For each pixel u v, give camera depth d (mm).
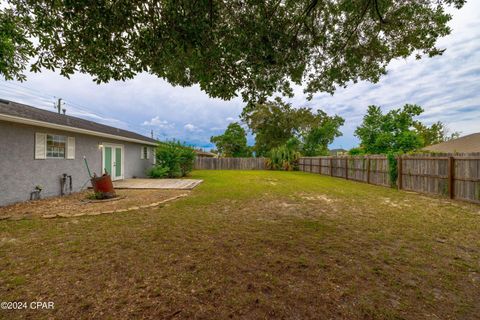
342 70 5172
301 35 4305
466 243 3344
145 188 8656
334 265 2664
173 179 12172
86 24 2598
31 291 2123
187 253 2971
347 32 4586
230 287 2199
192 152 15000
